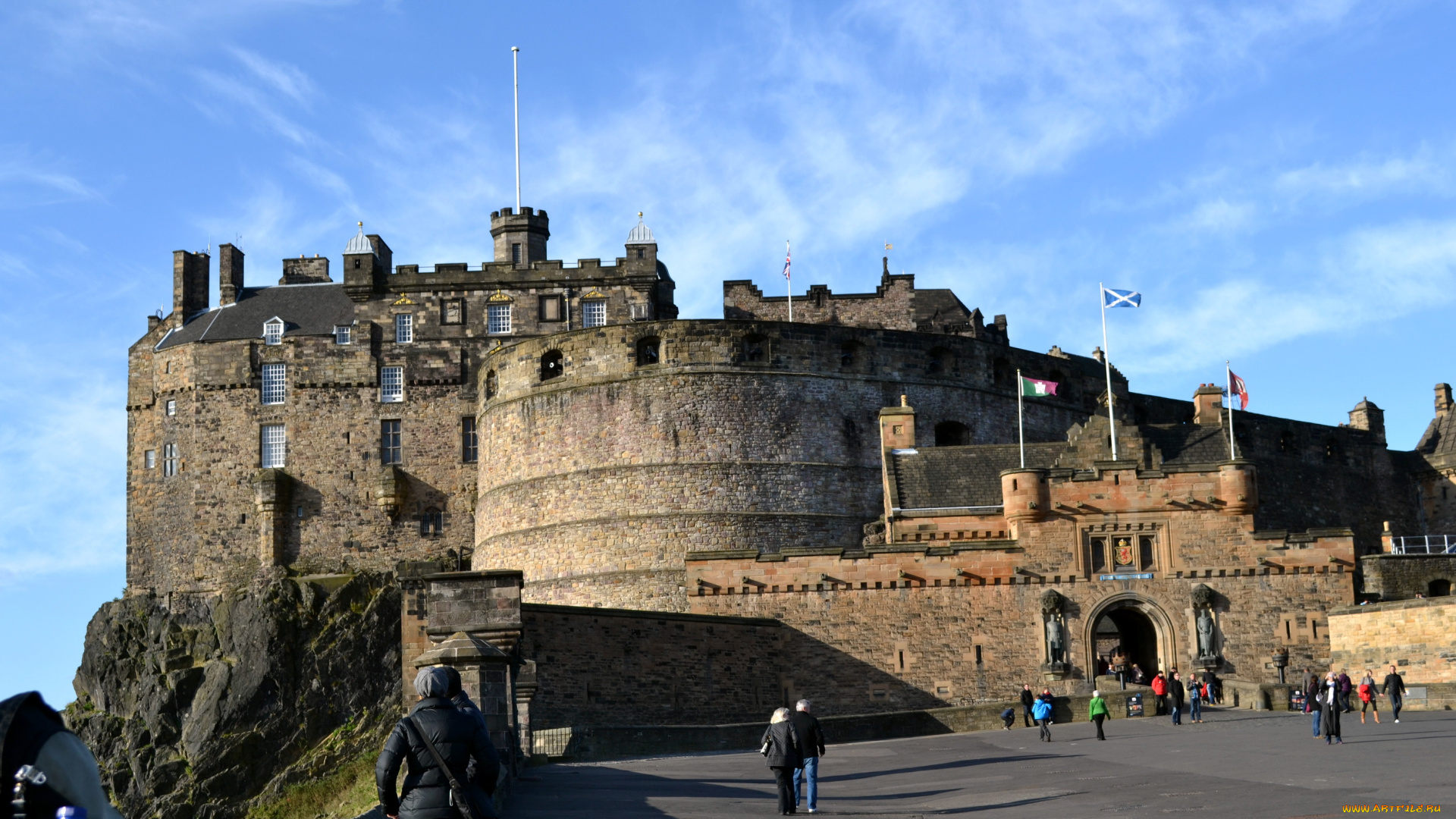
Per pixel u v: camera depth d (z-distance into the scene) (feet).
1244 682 198.29
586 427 267.80
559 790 107.55
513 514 274.98
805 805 100.83
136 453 338.54
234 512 322.96
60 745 30.22
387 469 319.06
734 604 212.64
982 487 236.84
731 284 341.82
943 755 141.79
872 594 212.43
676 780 118.93
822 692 209.67
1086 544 213.87
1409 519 315.58
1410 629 200.03
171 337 340.59
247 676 299.79
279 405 326.03
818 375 267.59
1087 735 161.89
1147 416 308.40
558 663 181.57
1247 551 212.84
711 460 260.21
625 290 327.47
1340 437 306.76
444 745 49.85
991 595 212.84
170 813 287.69
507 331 326.03
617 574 258.37
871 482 266.98
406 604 188.85
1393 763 114.11
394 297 328.08
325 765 288.10
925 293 345.92
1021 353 292.61
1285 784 101.76
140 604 326.65
